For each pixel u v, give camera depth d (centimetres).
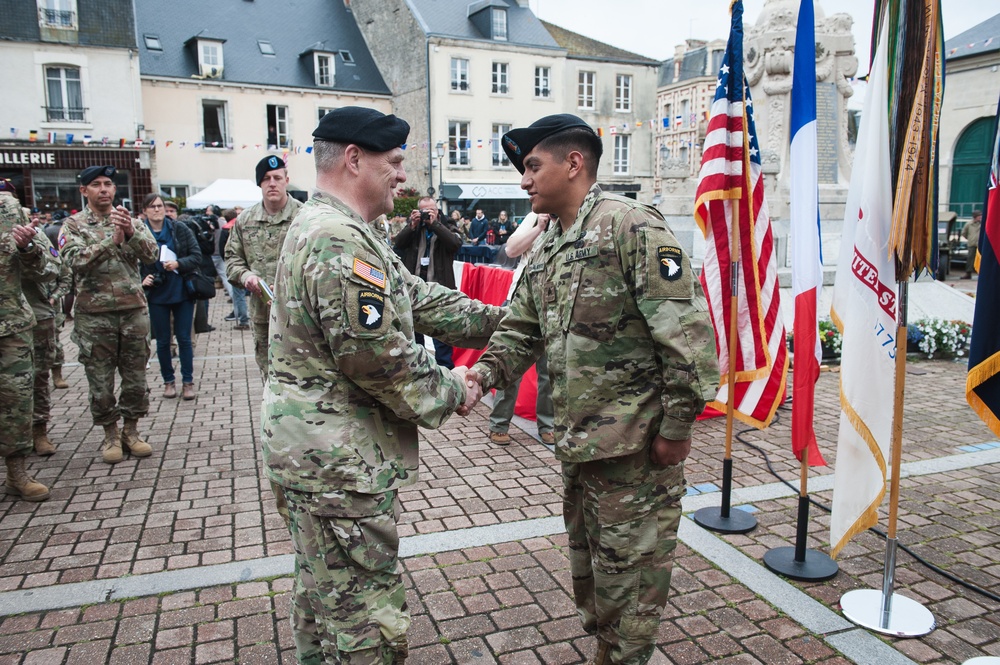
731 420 394
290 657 282
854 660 282
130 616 310
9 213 424
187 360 678
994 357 276
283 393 216
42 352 511
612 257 230
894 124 293
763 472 484
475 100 3136
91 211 497
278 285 219
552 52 3281
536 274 255
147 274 659
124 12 2473
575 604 298
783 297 823
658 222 230
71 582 337
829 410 638
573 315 237
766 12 987
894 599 323
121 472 485
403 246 702
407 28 3108
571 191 246
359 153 224
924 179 284
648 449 239
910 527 401
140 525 400
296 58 3098
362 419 216
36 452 520
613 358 235
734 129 389
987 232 276
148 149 2528
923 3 276
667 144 3706
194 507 425
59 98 2423
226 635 296
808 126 338
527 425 596
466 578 342
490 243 2267
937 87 279
